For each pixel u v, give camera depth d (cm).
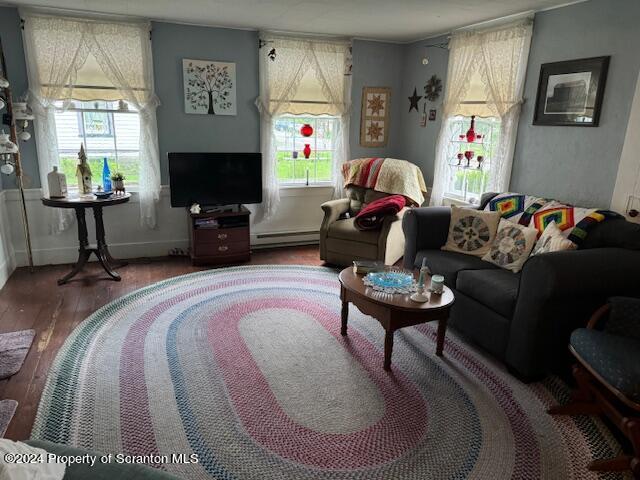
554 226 289
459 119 462
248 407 226
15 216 420
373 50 512
